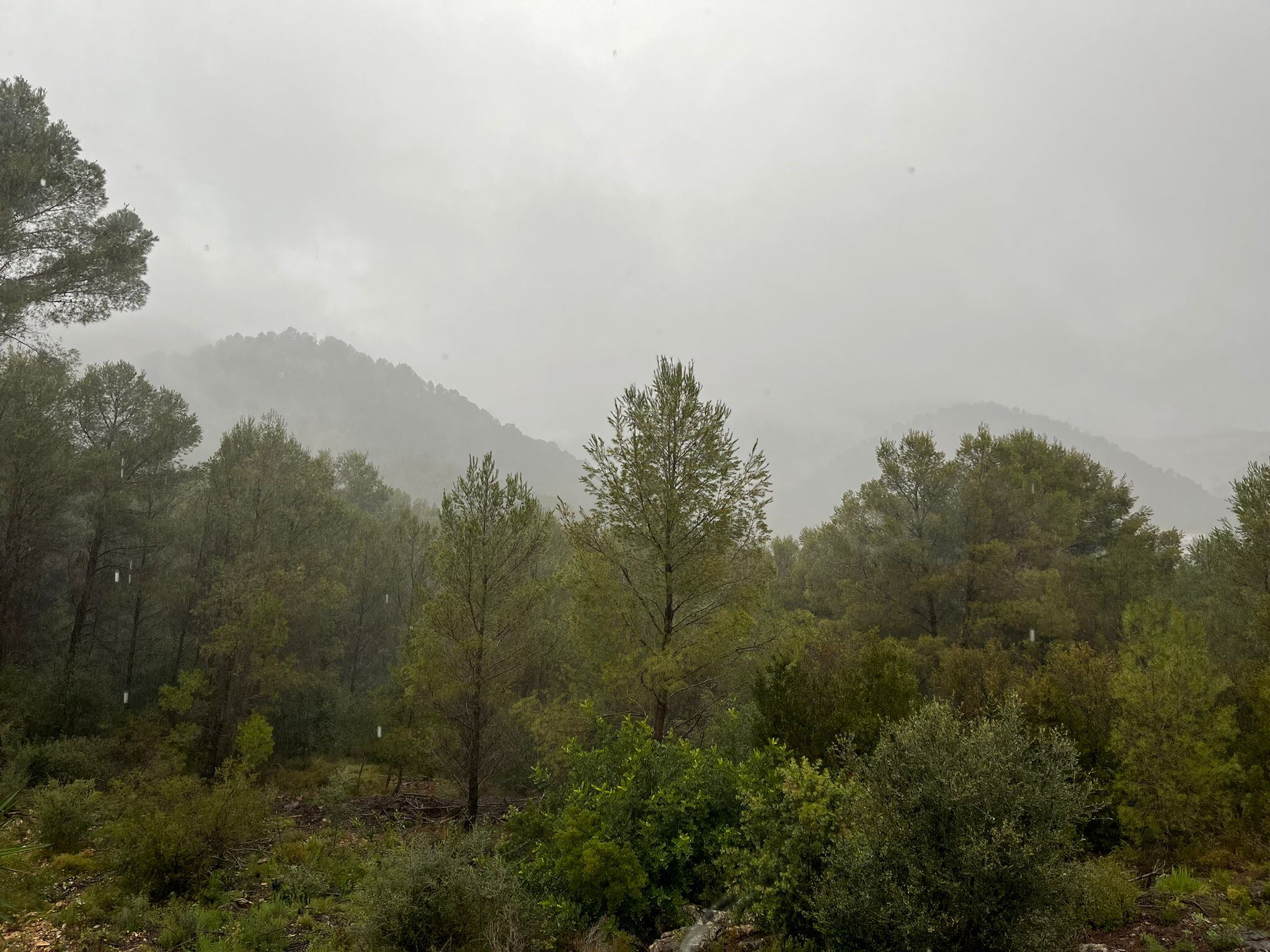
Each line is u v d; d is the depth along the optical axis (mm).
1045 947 5012
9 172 15602
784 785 7148
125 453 23062
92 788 14258
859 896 5605
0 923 8484
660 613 12680
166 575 23859
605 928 7551
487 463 14953
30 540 20531
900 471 20562
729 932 6969
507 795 18141
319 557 23562
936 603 20219
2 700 17688
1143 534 21500
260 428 23734
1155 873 7977
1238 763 8758
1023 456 22359
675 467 12312
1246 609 14875
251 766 15984
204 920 8969
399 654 21609
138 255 18688
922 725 5953
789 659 10852
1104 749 9602
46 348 18281
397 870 7961
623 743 9742
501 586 14945
